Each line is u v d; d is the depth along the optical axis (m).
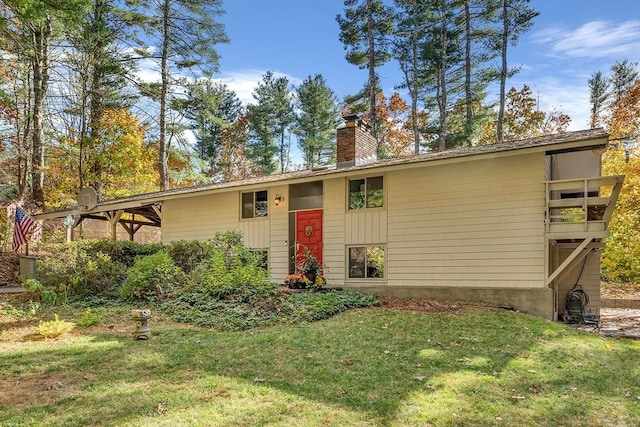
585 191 9.74
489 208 10.98
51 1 10.70
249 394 4.57
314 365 5.66
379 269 12.59
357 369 5.51
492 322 8.34
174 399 4.38
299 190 14.91
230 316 8.51
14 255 16.80
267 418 3.96
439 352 6.35
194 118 26.89
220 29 23.64
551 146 9.61
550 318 9.98
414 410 4.24
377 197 12.80
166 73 23.88
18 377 5.05
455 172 11.53
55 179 23.02
